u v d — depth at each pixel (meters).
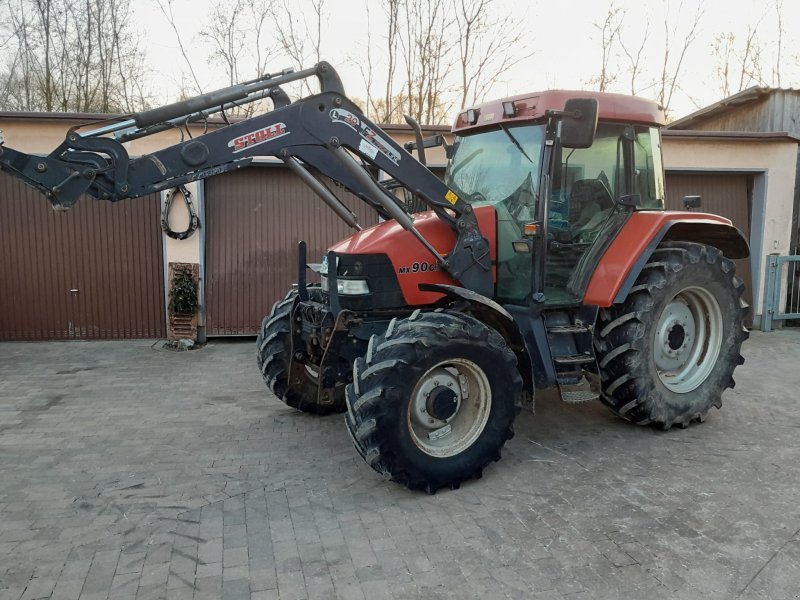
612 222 4.48
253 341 8.02
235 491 3.68
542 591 2.67
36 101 12.51
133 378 6.25
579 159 4.31
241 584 2.74
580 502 3.49
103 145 3.21
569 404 5.29
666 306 4.50
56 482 3.81
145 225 7.83
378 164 3.76
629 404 4.38
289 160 4.02
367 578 2.78
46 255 7.71
